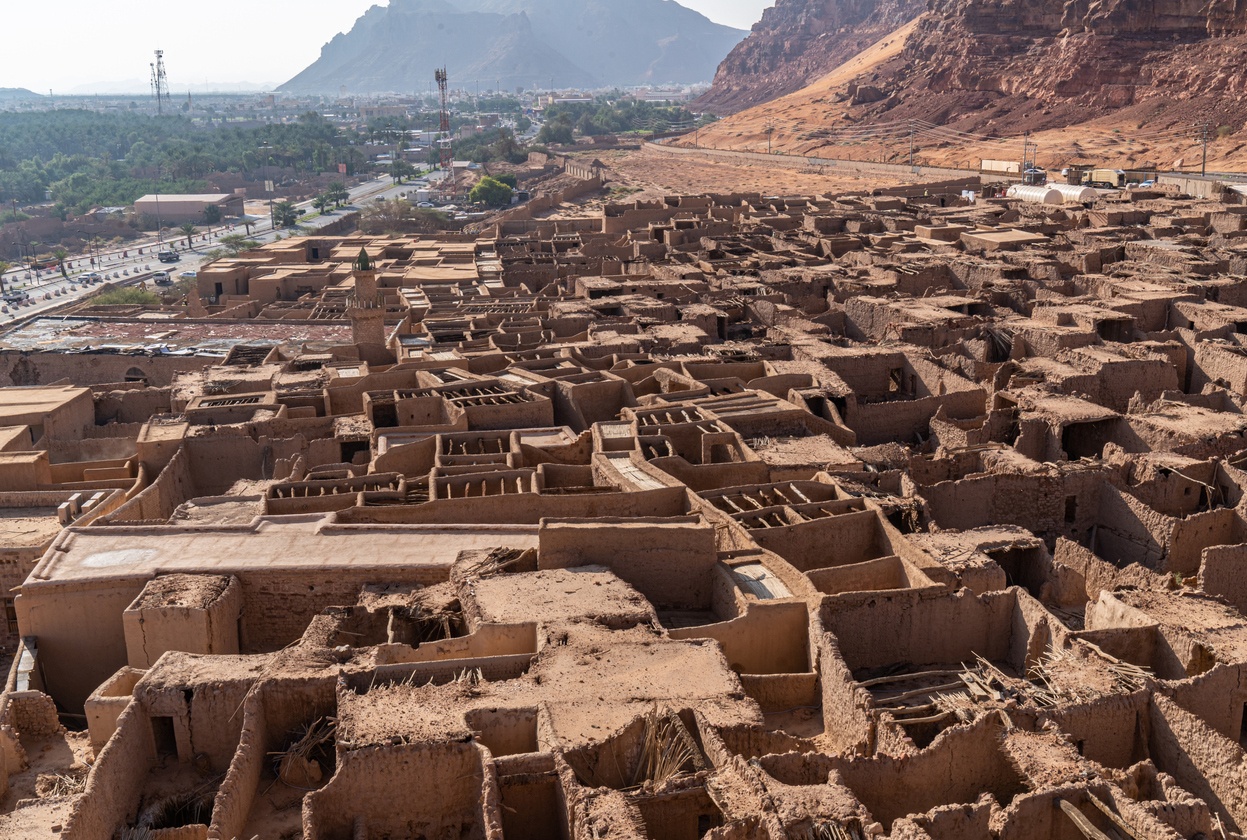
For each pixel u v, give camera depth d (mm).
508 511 41219
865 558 40094
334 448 52406
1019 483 44188
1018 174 179250
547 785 25047
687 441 48969
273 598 36875
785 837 22000
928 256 95375
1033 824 23797
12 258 196500
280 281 103188
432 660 30859
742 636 32500
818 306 83938
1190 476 44906
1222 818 26219
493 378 59250
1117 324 67812
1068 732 27375
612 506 41125
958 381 58094
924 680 32031
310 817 24984
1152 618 32219
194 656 30781
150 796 28422
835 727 29438
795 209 138875
